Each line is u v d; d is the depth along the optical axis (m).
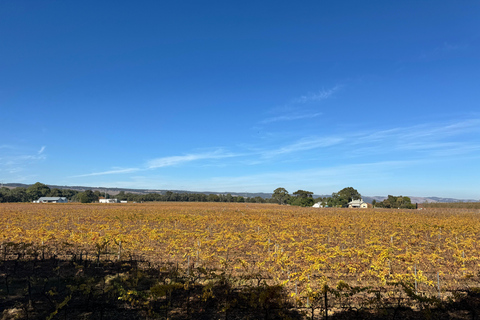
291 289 12.19
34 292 11.54
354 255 17.50
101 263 15.87
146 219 38.75
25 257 16.80
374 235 25.06
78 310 9.98
